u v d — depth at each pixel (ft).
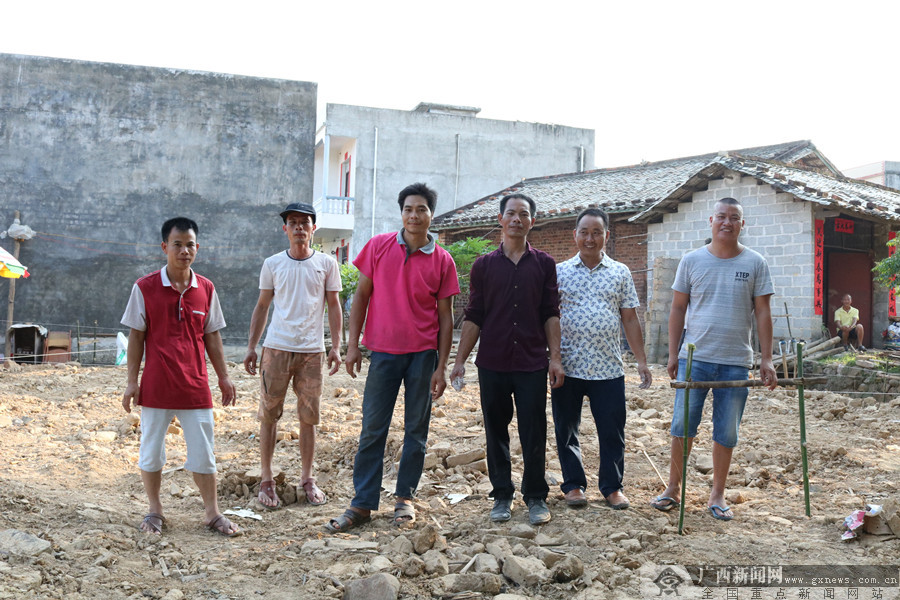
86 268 61.87
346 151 90.89
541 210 63.72
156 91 63.87
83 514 14.79
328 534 14.48
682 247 53.93
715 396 15.76
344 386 36.04
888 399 36.06
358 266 15.84
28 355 52.80
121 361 56.18
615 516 15.08
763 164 50.75
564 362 15.93
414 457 15.23
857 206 45.09
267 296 17.38
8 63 60.59
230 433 24.75
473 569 12.58
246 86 65.82
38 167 61.05
